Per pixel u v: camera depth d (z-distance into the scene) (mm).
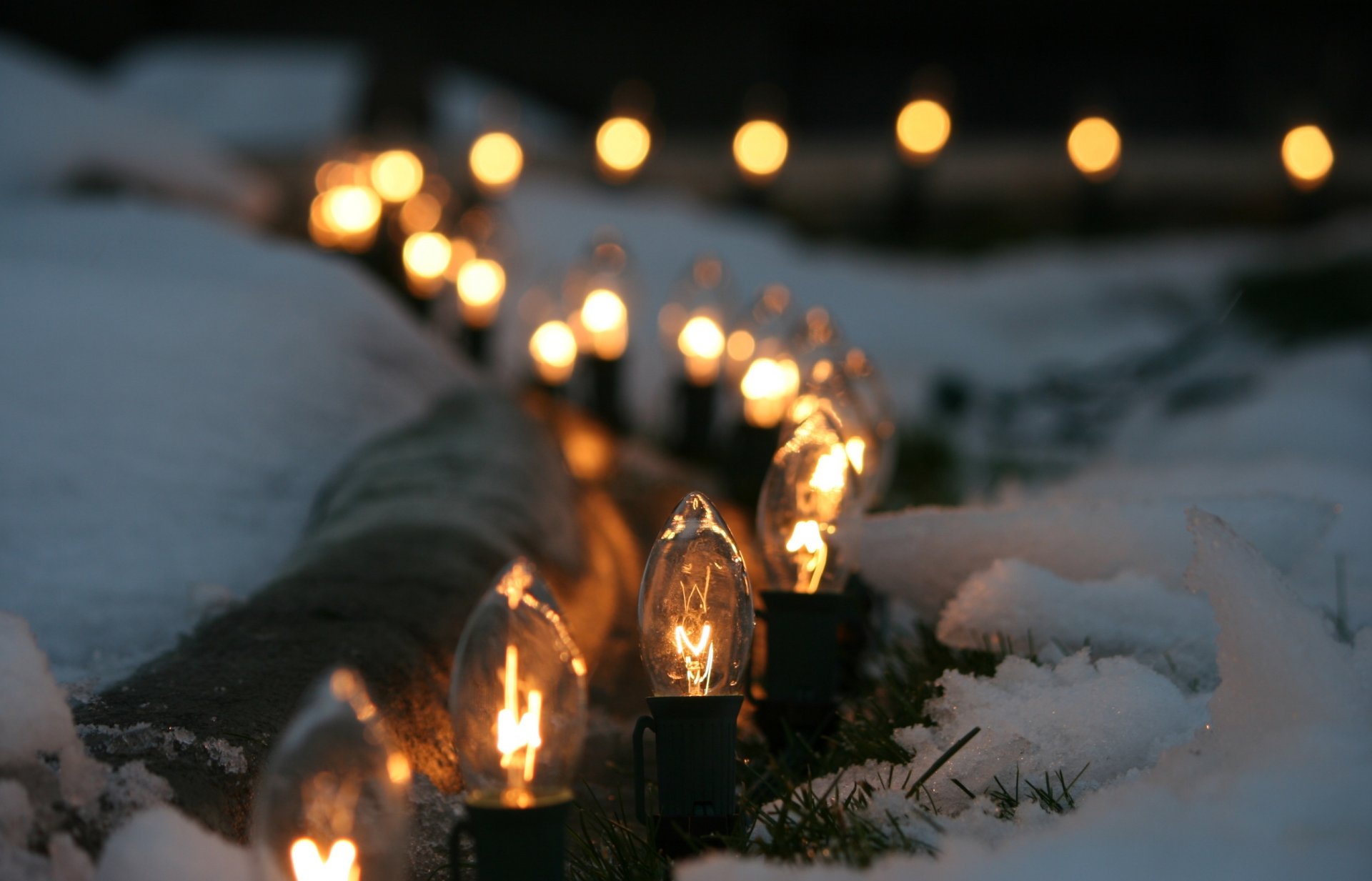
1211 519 2117
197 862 1758
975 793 2533
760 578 4711
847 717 3195
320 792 1553
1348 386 11477
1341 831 1556
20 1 23062
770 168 18547
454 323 13281
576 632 4094
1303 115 21641
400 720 2734
